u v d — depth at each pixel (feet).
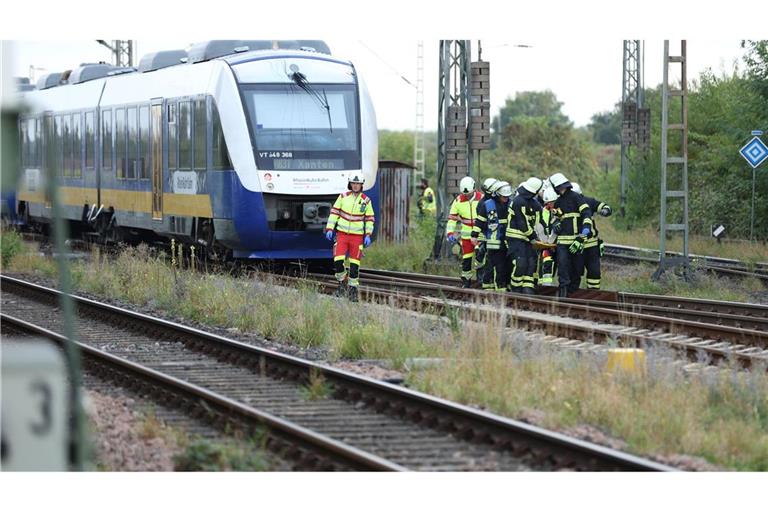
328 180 232.94
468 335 142.20
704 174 430.20
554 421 104.99
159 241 311.06
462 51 271.90
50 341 158.71
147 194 276.41
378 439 100.99
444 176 274.57
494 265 211.00
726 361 137.39
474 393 116.57
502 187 209.15
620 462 87.66
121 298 215.10
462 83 272.31
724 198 401.90
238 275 238.68
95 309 191.01
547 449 93.56
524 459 93.40
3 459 51.85
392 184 343.26
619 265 307.78
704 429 104.73
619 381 119.44
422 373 128.26
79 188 325.21
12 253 287.69
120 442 98.07
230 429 102.53
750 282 251.60
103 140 306.14
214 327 173.88
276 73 236.22
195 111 246.68
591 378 118.32
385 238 342.85
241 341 158.92
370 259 291.38
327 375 124.16
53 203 60.59
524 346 140.56
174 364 140.15
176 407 114.42
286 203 232.94
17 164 52.49
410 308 178.91
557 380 119.14
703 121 459.32
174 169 259.19
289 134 232.73
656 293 231.09
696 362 139.74
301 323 159.33
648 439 99.30
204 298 189.57
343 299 179.63
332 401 117.29
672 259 247.50
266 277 222.48
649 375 121.49
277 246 234.38
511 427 97.66
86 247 331.16
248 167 230.07
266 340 160.15
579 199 202.28
